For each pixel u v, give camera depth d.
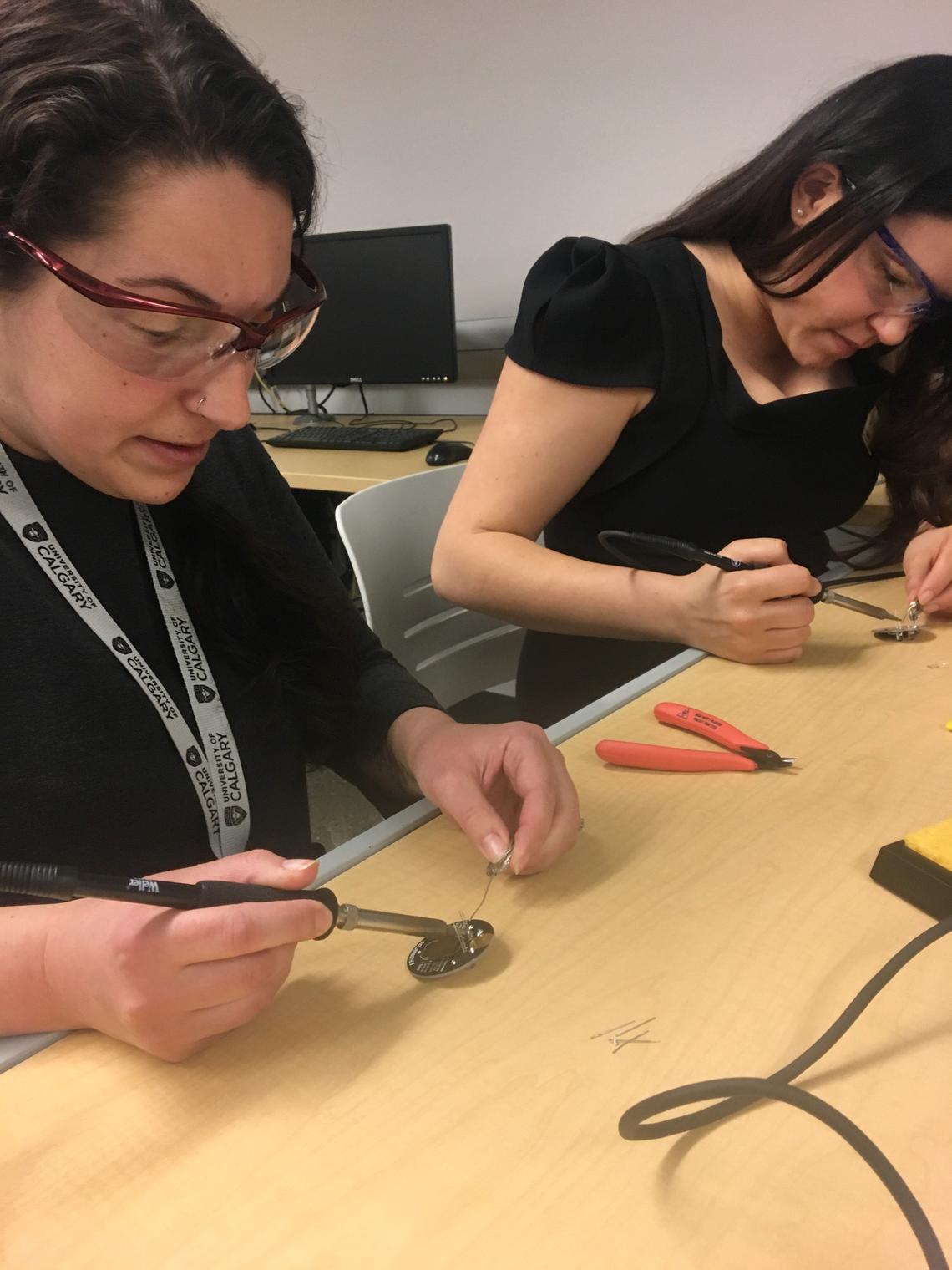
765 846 0.56
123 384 0.49
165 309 0.45
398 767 0.74
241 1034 0.43
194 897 0.41
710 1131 0.37
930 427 1.11
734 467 1.06
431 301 2.10
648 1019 0.43
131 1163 0.36
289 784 0.80
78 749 0.62
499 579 1.01
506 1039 0.42
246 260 0.47
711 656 0.86
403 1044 0.42
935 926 0.45
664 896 0.52
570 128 1.96
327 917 0.43
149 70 0.43
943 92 0.84
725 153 1.82
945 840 0.50
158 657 0.69
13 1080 0.41
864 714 0.72
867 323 0.92
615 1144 0.37
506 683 1.59
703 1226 0.33
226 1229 0.34
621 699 0.77
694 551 0.87
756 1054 0.41
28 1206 0.35
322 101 2.24
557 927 0.50
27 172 0.43
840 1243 0.33
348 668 0.81
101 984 0.40
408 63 2.08
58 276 0.44
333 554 2.32
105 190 0.43
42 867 0.38
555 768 0.59
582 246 1.05
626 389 1.01
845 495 1.16
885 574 1.06
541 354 1.02
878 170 0.83
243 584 0.75
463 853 0.57
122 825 0.65
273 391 2.40
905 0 1.57
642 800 0.62
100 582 0.66
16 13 0.43
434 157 2.15
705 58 1.77
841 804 0.60
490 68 1.99
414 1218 0.34
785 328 1.00
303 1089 0.40
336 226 2.37
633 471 1.07
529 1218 0.34
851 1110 0.38
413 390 2.39
